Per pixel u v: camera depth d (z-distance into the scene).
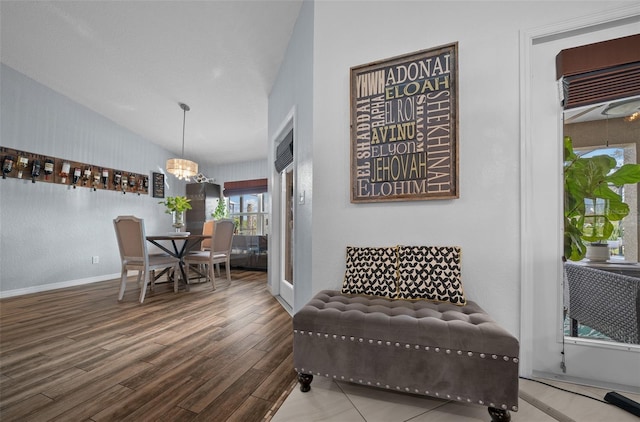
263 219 6.16
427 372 1.17
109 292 3.46
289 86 2.76
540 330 1.54
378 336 1.23
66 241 3.80
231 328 2.23
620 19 1.44
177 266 3.49
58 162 3.72
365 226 1.87
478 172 1.64
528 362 1.51
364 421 1.17
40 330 2.17
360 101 1.90
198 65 3.15
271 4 2.35
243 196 6.41
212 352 1.80
